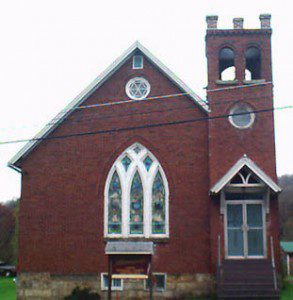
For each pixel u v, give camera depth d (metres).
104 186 23.69
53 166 24.08
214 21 23.95
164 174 23.52
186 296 22.34
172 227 23.00
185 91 23.92
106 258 23.05
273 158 22.48
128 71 24.62
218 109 23.17
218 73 23.56
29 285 23.19
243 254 22.20
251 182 22.31
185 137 23.70
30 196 23.94
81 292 22.77
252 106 23.02
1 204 76.69
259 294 20.06
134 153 23.95
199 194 23.16
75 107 24.17
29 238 23.59
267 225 22.17
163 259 22.77
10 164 23.86
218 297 20.22
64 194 23.81
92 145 24.12
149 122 24.03
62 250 23.33
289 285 24.05
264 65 23.44
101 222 23.34
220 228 22.17
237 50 23.72
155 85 24.36
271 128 22.78
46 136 24.31
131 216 23.41
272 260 21.66
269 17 23.92
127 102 24.25
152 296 20.45
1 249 71.56
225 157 22.62
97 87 24.52
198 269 22.52
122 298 22.58
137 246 19.47
